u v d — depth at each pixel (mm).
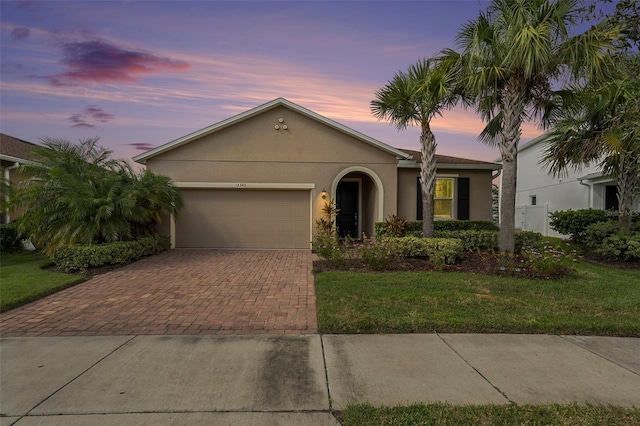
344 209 14438
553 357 3791
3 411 2742
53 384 3160
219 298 6066
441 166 13086
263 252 11320
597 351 3963
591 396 3018
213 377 3305
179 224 11836
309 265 9094
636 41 7289
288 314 5242
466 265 8469
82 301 5859
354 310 5168
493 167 13266
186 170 11578
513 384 3211
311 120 11891
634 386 3193
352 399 2943
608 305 5480
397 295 5930
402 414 2715
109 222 8938
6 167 11641
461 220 12898
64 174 8844
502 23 7969
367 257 8109
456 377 3332
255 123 11734
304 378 3297
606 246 9594
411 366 3555
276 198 11992
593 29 7227
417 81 9383
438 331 4559
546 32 7125
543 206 17859
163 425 2578
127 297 6105
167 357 3746
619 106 7984
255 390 3074
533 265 7523
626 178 10133
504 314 5023
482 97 8828
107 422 2607
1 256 10398
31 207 8672
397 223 11305
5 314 5195
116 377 3297
